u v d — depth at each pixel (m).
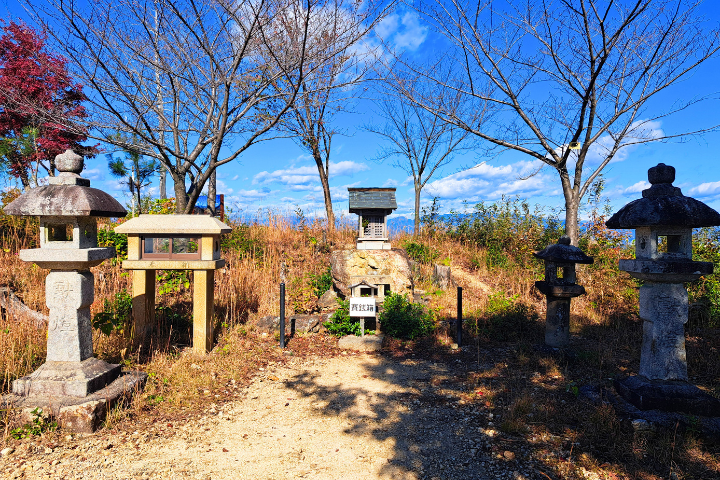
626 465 3.29
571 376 5.29
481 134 10.25
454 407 4.50
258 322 7.41
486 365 5.91
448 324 7.81
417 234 14.28
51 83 7.35
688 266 3.94
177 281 7.79
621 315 7.86
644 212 3.92
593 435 3.70
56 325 4.14
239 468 3.32
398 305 7.78
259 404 4.62
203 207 10.62
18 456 3.36
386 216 8.94
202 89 7.37
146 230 5.69
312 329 7.50
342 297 8.98
